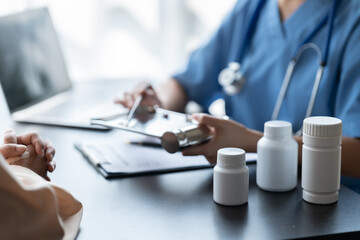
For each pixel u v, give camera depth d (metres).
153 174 0.97
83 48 2.21
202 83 1.57
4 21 1.43
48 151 0.93
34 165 0.89
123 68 2.30
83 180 0.95
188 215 0.79
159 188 0.90
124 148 1.12
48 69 1.59
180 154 1.07
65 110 1.47
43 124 1.35
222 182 0.82
